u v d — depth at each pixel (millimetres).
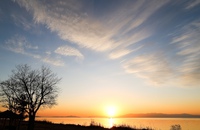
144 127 53000
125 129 49125
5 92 38438
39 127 46719
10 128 37031
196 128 59438
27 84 38938
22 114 39688
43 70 41250
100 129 46781
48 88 40312
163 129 56375
